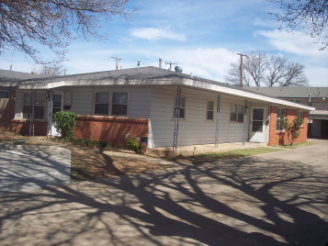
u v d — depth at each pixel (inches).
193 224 197.3
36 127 601.0
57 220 189.8
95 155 426.0
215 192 282.5
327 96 1466.5
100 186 276.4
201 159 465.4
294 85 2177.7
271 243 173.6
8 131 646.5
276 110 791.1
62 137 542.9
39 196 236.5
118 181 299.9
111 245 159.5
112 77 490.3
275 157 544.1
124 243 162.7
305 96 1496.1
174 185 299.3
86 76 560.1
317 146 840.9
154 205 232.1
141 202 237.8
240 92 540.4
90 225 185.0
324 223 210.5
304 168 440.8
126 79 451.8
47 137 566.3
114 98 505.7
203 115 591.2
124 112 494.3
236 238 178.2
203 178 338.6
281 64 2180.1
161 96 483.5
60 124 523.2
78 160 386.6
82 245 157.8
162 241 168.2
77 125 539.8
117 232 176.9
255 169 412.2
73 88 557.9
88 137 524.7
